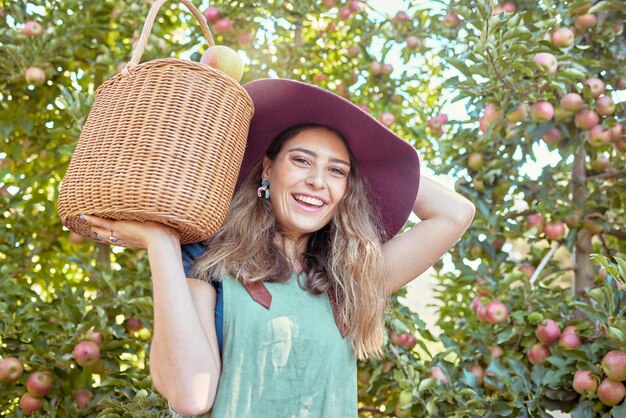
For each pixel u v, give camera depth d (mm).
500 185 3275
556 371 2742
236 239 1738
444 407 2807
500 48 2887
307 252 1819
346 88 3766
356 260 1797
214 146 1509
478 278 3184
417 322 2992
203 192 1480
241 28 3525
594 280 3383
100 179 1460
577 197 3318
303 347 1615
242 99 1578
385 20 3654
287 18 3516
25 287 3270
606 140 3094
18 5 3529
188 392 1459
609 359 2490
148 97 1485
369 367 3014
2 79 3465
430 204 1955
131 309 3062
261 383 1571
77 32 3418
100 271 3182
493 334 3008
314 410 1602
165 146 1459
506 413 2699
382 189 1952
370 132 1803
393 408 2971
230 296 1618
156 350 1477
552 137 3170
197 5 3641
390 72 3688
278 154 1790
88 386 2939
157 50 3387
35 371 2916
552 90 3145
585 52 3268
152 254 1497
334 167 1780
